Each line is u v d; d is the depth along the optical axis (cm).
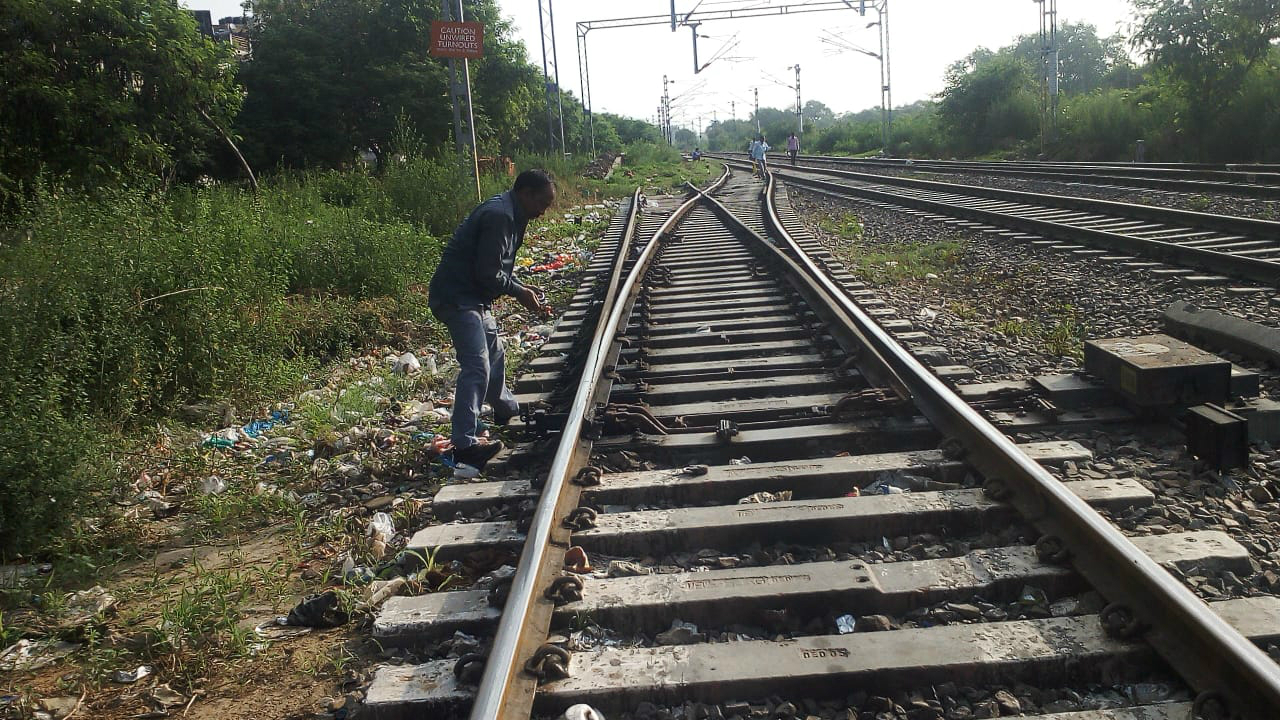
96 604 363
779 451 461
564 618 302
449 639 309
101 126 1157
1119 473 399
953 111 4478
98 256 642
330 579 377
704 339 703
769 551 356
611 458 449
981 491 374
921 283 941
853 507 368
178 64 1279
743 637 297
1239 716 224
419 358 805
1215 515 353
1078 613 289
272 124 1956
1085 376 506
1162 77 2723
